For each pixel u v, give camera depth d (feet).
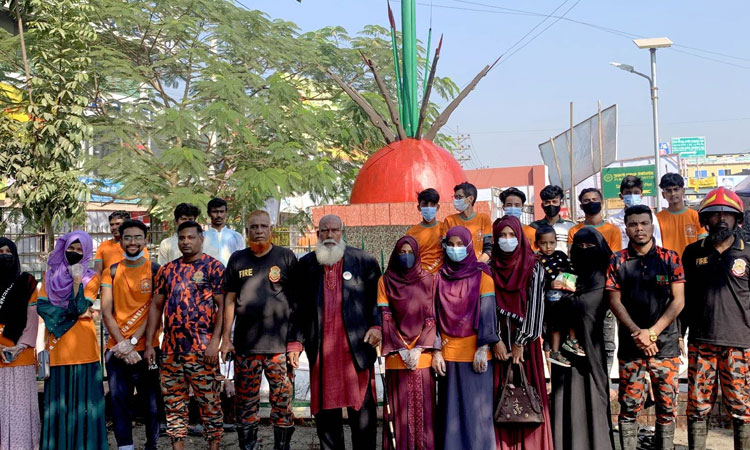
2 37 45.34
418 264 15.21
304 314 16.31
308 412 20.77
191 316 16.51
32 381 17.07
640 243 15.44
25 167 38.78
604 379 15.11
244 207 54.34
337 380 15.64
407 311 15.08
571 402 15.08
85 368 16.80
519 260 14.93
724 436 18.60
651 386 16.25
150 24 53.57
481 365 14.71
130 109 53.93
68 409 16.57
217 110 48.57
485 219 20.24
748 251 15.42
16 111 42.63
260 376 16.72
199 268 16.80
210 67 52.85
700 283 15.79
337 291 15.94
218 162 58.29
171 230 51.55
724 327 15.39
